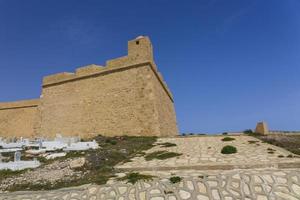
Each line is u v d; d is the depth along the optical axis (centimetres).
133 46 3450
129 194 1270
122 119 3288
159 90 3588
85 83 3672
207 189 1268
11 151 2466
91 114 3506
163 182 1337
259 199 1195
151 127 3112
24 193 1392
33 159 2041
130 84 3353
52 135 3741
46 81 4031
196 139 2617
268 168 1495
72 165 1778
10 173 1748
